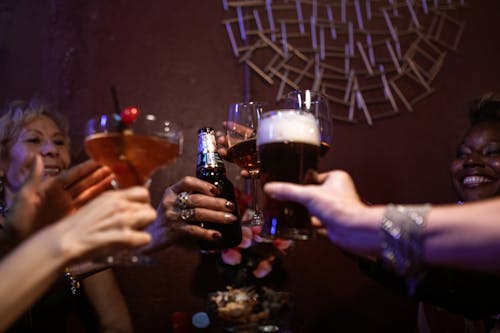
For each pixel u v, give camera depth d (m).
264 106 1.28
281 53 1.99
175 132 0.97
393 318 1.88
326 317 1.87
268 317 1.06
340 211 0.74
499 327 1.25
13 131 1.63
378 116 1.99
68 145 1.77
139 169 0.98
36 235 0.76
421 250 0.66
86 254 0.75
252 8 2.01
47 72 1.93
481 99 1.64
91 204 0.78
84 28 1.96
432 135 2.00
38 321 1.60
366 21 2.04
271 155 0.88
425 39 2.05
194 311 1.83
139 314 1.82
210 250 1.36
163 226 1.32
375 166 1.96
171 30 1.99
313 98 1.25
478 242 0.62
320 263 1.89
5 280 0.71
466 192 1.60
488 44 2.07
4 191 1.62
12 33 1.94
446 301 1.27
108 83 1.93
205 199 1.26
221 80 1.97
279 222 0.88
